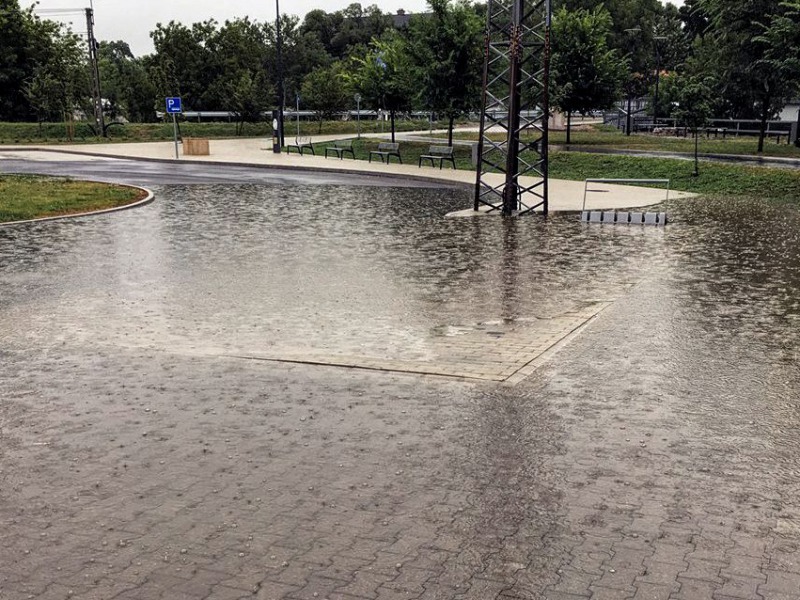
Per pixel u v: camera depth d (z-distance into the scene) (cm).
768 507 459
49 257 1323
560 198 2264
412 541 421
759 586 379
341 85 5816
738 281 1144
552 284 1129
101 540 425
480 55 3547
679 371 717
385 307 991
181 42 6388
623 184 2719
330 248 1430
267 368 730
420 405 629
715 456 531
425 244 1484
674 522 442
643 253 1396
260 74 5991
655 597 370
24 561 404
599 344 807
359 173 3084
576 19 4041
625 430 576
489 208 2038
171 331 875
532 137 4803
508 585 380
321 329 884
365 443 553
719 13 3641
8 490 485
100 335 858
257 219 1806
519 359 755
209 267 1246
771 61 2889
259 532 432
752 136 4788
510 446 548
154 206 2027
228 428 582
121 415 611
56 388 677
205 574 391
